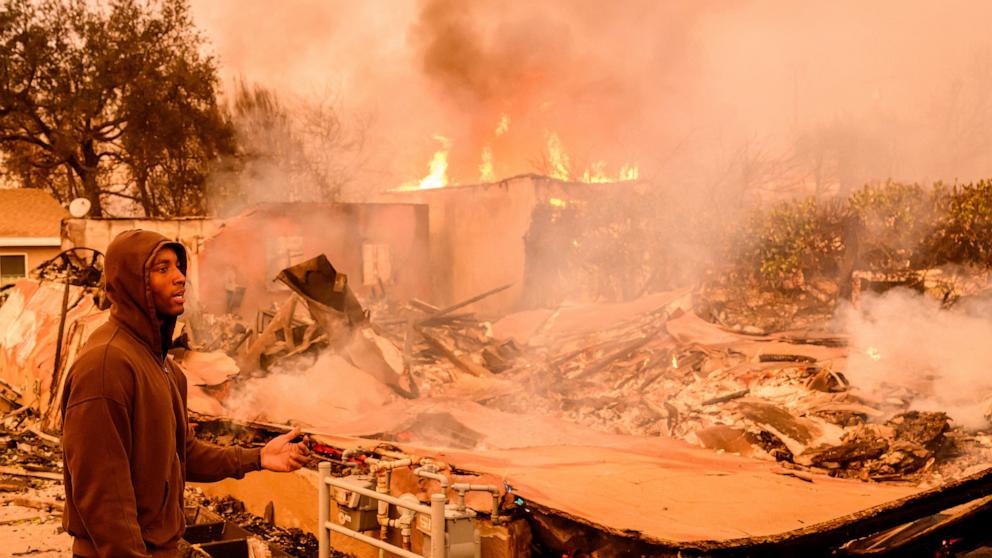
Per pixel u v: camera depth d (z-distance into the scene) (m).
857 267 10.88
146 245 2.71
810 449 6.58
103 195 36.09
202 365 8.98
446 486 4.48
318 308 9.12
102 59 31.73
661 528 4.21
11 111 31.30
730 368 8.88
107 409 2.54
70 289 12.07
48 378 10.78
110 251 2.73
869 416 7.07
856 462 6.33
